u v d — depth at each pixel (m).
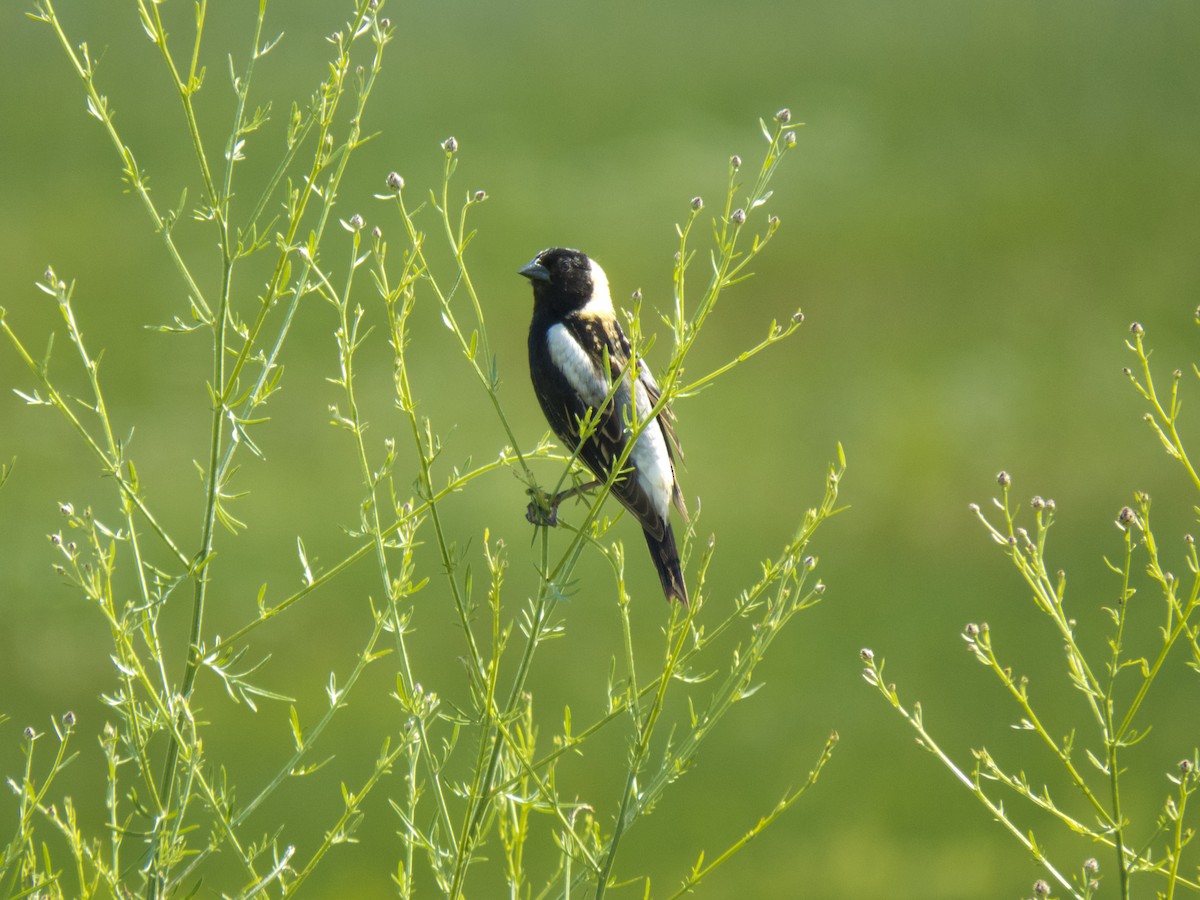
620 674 14.00
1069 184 27.00
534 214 25.31
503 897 11.05
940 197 26.50
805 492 17.80
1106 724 4.07
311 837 11.66
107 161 28.05
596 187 26.75
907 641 14.65
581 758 12.79
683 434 19.12
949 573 16.02
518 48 35.34
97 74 32.09
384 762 4.31
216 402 4.33
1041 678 13.95
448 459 18.33
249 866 4.26
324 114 4.30
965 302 22.77
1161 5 35.69
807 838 11.89
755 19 37.28
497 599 4.28
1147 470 18.09
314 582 4.38
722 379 20.66
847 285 23.33
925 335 21.77
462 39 35.69
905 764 12.77
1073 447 18.69
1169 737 12.95
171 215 4.33
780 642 14.61
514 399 20.00
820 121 30.06
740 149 28.48
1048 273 23.61
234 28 34.59
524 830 4.42
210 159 28.14
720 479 18.12
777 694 13.82
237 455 18.41
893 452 18.64
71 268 23.47
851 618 15.08
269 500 17.39
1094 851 11.64
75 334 4.36
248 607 15.20
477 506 17.16
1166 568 15.76
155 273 23.30
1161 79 32.22
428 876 11.14
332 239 23.92
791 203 26.16
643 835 11.95
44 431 18.84
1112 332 21.72
